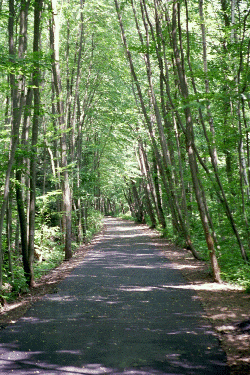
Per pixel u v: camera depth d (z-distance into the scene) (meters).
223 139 11.52
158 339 5.52
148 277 10.65
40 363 4.73
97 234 28.66
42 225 15.58
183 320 6.43
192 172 9.56
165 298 8.08
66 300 8.18
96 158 31.00
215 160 11.16
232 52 10.21
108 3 20.16
